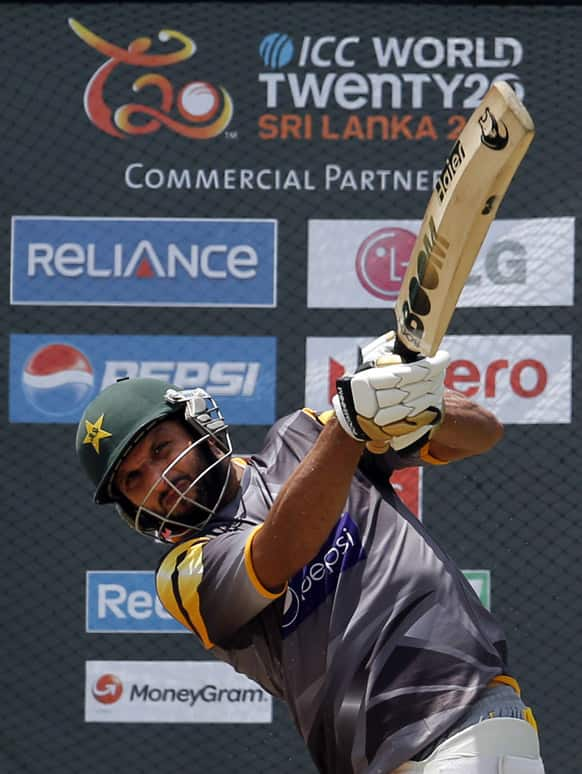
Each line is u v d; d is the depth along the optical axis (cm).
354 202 930
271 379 928
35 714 920
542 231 915
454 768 423
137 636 923
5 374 937
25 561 929
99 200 941
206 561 428
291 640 444
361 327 926
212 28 942
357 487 462
